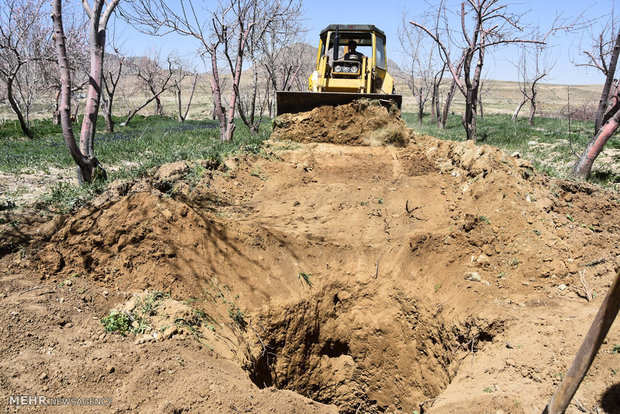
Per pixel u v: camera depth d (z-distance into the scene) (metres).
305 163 8.63
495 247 5.70
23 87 20.22
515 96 64.19
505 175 6.30
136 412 3.40
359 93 10.42
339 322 6.21
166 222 5.49
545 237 5.60
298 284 6.01
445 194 7.14
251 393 3.94
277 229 6.30
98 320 4.28
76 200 5.68
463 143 7.90
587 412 3.27
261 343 5.33
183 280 5.14
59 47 5.85
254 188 7.55
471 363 4.57
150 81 31.08
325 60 11.19
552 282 5.18
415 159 8.71
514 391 3.72
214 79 11.62
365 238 6.47
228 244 5.83
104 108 18.69
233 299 5.46
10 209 5.50
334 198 7.28
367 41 12.00
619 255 5.21
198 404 3.58
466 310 5.18
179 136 14.52
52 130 18.30
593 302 4.67
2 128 17.02
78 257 4.90
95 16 6.28
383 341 6.05
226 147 9.71
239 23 11.49
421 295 5.77
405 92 59.44
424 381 5.61
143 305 4.62
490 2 11.20
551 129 19.42
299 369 5.99
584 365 2.73
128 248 5.13
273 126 10.47
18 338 3.72
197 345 4.39
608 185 8.26
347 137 9.98
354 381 6.32
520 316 4.68
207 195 6.64
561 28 11.18
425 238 6.10
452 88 21.09
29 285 4.42
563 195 6.61
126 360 3.83
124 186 6.05
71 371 3.56
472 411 3.67
